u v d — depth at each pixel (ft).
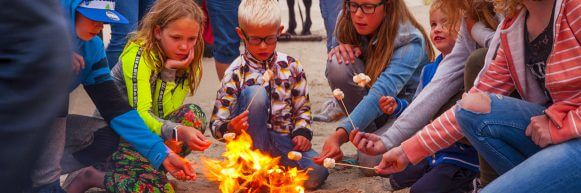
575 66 11.21
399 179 15.23
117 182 14.57
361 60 16.56
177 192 15.40
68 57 7.07
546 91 11.87
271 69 15.61
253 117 15.11
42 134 6.98
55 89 6.98
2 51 6.92
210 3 21.67
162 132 14.71
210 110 22.11
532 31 11.68
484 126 11.92
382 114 16.30
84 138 14.26
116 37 20.16
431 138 12.64
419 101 14.29
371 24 15.88
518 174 11.37
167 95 15.46
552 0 11.40
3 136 6.84
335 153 15.11
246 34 15.29
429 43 16.75
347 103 16.85
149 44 15.05
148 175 14.66
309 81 26.08
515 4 11.82
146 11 21.33
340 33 16.75
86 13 13.57
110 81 14.35
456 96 14.51
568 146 11.19
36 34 6.92
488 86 12.61
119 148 14.83
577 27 11.16
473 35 14.12
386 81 15.81
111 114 14.34
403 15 16.11
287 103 15.70
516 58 11.90
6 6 6.89
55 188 12.64
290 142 15.61
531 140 11.88
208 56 30.17
